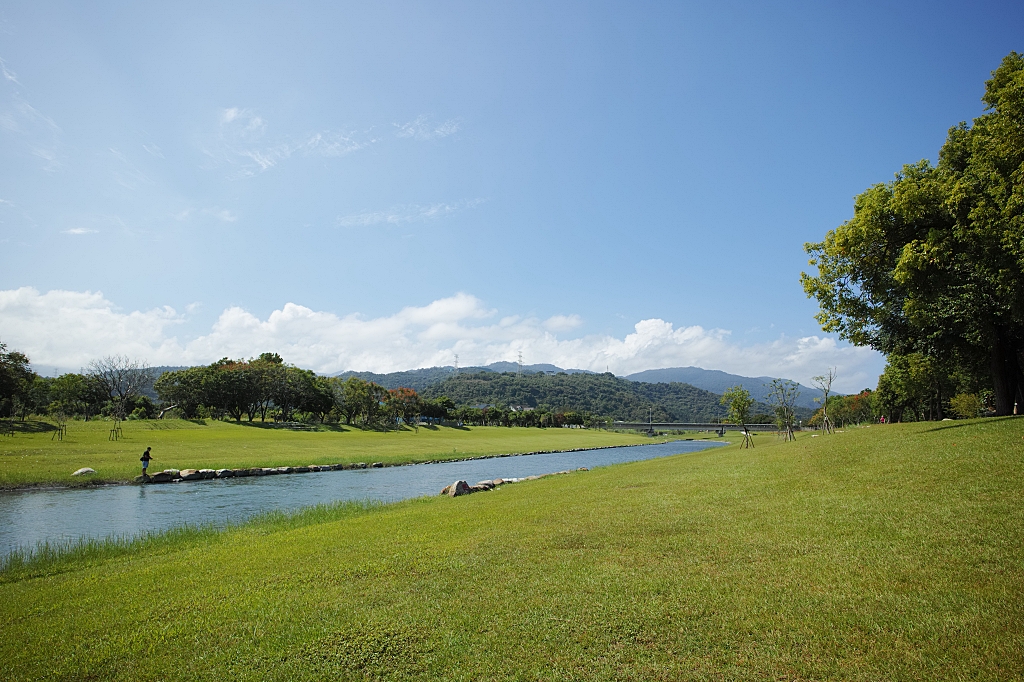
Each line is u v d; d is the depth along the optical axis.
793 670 5.91
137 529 19.83
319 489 32.19
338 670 6.52
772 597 7.75
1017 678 5.36
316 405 114.06
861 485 14.45
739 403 46.00
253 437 67.94
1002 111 16.39
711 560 9.68
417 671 6.43
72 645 7.57
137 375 96.94
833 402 100.69
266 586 9.72
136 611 8.83
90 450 43.44
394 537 13.44
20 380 66.00
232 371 101.69
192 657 7.04
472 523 14.70
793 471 18.58
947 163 23.08
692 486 18.14
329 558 11.53
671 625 7.13
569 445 93.81
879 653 6.07
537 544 11.59
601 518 13.90
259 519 19.39
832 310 25.91
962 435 18.67
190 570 11.34
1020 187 15.24
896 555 8.97
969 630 6.33
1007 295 17.86
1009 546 8.68
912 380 52.59
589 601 8.05
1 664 7.07
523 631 7.22
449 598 8.55
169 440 56.22
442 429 129.62
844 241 22.83
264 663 6.78
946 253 18.78
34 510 23.83
